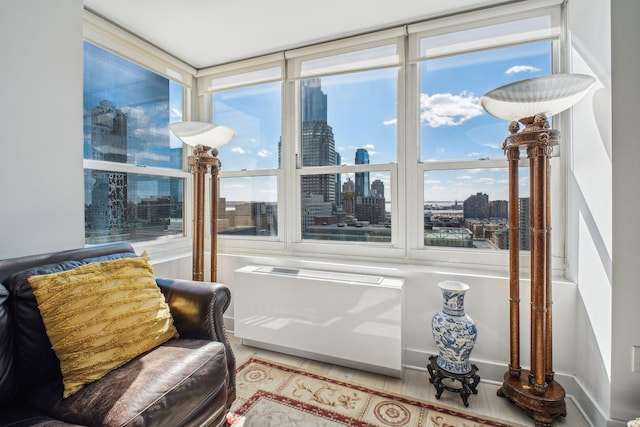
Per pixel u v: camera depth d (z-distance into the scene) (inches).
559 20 72.0
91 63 81.7
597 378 56.8
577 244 65.0
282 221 102.6
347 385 69.9
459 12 79.1
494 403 63.4
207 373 46.9
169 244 104.0
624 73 51.0
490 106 59.4
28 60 60.0
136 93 94.2
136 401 38.3
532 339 59.8
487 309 72.2
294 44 95.7
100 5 76.2
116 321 47.3
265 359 81.6
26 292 45.4
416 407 62.2
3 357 41.3
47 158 63.4
